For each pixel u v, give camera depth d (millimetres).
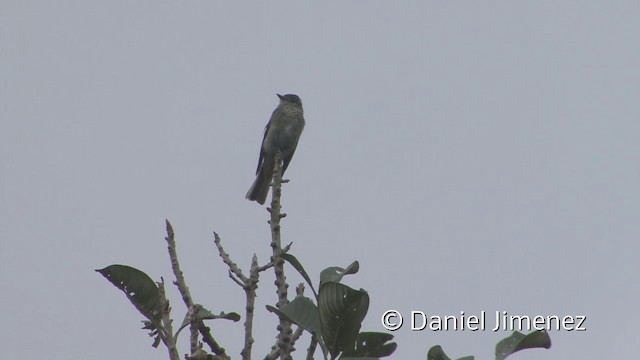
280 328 8648
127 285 8367
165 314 8312
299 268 8703
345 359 7109
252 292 9164
